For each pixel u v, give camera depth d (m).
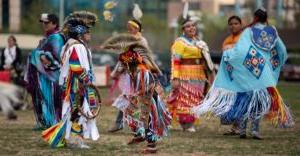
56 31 20.19
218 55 58.12
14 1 115.94
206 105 18.67
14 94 13.98
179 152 16.03
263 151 16.36
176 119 20.50
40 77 19.83
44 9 105.62
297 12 127.62
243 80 18.47
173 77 20.42
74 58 15.82
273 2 132.50
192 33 20.61
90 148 16.45
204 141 18.08
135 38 16.05
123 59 16.06
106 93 37.62
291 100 35.44
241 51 18.47
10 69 27.88
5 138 18.17
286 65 67.38
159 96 15.80
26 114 25.66
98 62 56.19
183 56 20.50
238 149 16.62
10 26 116.00
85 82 15.84
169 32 125.62
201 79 20.58
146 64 15.92
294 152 16.27
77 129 16.22
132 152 15.91
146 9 179.25
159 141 17.88
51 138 16.34
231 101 18.56
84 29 16.08
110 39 16.14
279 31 86.94
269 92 18.48
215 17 136.25
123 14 131.75
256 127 18.75
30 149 16.23
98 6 125.44
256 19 18.83
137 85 15.78
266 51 18.56
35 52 19.86
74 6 119.88
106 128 20.89
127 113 17.02
